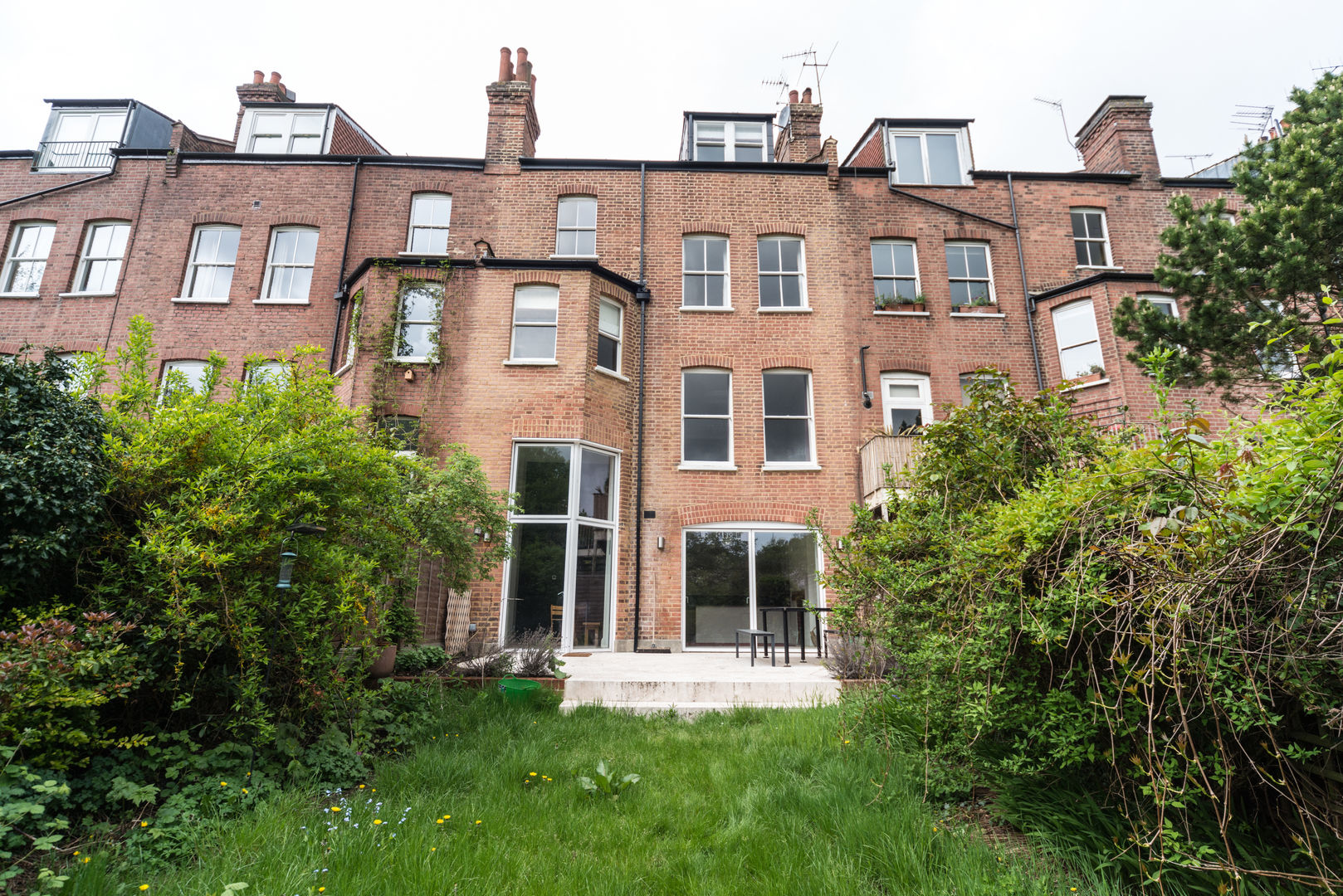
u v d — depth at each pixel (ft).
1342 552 8.44
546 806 13.56
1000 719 11.92
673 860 11.32
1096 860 10.43
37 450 13.26
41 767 11.38
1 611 13.17
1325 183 29.19
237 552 14.44
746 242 47.78
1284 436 8.87
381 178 47.91
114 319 44.96
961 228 48.85
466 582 27.84
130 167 48.06
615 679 24.93
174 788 12.88
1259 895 8.98
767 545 42.37
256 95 52.80
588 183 48.24
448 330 41.09
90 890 9.23
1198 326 31.89
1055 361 45.85
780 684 24.48
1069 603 10.50
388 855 10.62
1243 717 9.05
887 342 46.21
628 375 43.78
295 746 14.76
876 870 10.75
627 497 41.96
